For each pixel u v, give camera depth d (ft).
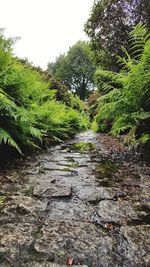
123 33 22.00
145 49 10.68
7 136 9.47
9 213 5.44
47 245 4.18
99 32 23.80
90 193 6.89
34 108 15.37
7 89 11.60
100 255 3.95
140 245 4.24
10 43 11.85
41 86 19.10
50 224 4.95
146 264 3.76
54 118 19.08
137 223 5.08
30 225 4.90
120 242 4.33
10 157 11.34
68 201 6.26
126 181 8.14
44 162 11.28
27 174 8.91
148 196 6.71
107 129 31.65
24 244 4.20
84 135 29.73
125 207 5.91
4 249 4.05
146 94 11.39
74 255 3.94
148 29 19.47
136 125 12.35
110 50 23.03
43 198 6.43
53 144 18.49
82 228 4.82
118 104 12.09
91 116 51.16
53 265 3.69
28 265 3.68
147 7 20.26
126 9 21.30
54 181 8.04
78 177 8.62
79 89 128.88
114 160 11.90
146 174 9.05
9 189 7.11
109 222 5.11
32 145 13.84
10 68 11.84
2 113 10.43
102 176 8.77
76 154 13.88
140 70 11.05
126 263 3.77
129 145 15.21
